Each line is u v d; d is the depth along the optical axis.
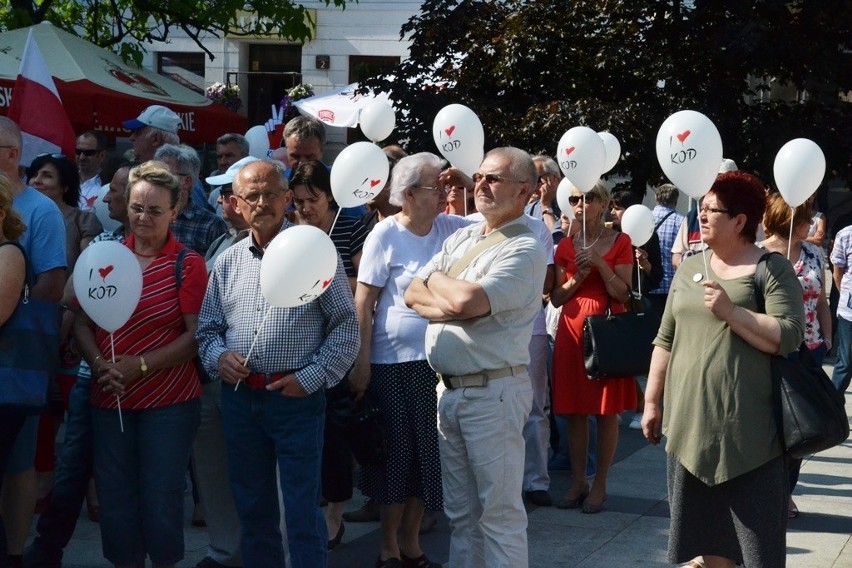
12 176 5.36
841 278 9.34
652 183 12.90
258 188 4.73
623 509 6.89
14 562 5.34
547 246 6.55
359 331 4.99
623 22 12.87
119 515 4.94
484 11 13.11
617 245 6.73
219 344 4.77
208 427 5.51
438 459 5.39
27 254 5.03
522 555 4.68
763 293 4.42
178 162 6.11
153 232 4.92
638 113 12.16
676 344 4.62
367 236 5.77
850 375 9.21
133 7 15.22
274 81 19.23
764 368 4.40
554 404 6.80
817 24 12.44
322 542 4.75
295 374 4.61
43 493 6.50
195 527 6.48
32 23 13.23
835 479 7.79
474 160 6.32
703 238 4.57
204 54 19.23
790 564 5.82
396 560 5.54
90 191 8.62
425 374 5.41
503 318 4.58
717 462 4.40
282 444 4.68
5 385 4.67
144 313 4.85
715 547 4.56
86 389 5.09
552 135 12.00
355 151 5.48
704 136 4.95
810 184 5.62
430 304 4.64
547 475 7.04
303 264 4.30
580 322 6.67
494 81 13.00
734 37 12.07
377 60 18.61
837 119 12.55
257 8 15.16
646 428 4.83
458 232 4.95
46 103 7.32
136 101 10.88
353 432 5.36
